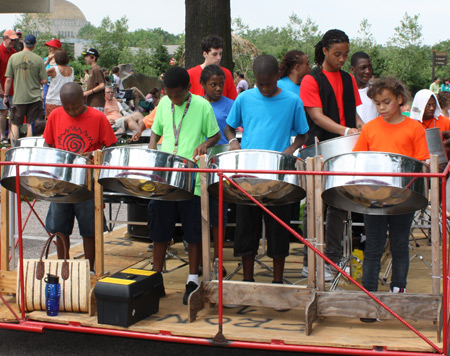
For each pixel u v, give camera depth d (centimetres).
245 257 349
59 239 369
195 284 350
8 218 354
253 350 332
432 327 305
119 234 544
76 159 323
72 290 322
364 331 299
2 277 352
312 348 277
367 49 3228
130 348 334
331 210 378
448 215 421
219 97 416
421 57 3069
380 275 406
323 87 390
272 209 338
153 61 3444
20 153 323
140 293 309
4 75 926
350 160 283
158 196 332
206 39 455
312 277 310
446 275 267
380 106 316
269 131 344
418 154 315
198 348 335
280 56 3256
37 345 337
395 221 316
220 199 290
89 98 830
